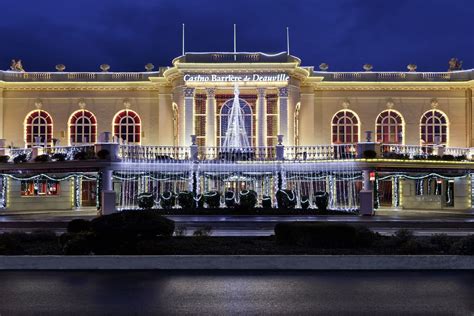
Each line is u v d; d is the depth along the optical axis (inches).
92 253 629.3
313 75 1743.4
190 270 583.5
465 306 444.1
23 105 1732.3
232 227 1005.8
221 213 1139.3
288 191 1198.9
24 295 476.7
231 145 1596.9
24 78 1732.3
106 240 627.2
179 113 1588.3
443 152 1412.4
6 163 1316.4
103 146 1241.4
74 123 1736.0
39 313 424.8
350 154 1298.0
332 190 1323.8
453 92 1752.0
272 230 971.9
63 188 1455.5
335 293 484.4
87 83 1722.4
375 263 587.8
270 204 1202.0
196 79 1562.5
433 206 1427.2
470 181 1408.7
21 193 1553.9
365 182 1245.7
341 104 1743.4
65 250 623.8
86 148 1353.3
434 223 983.0
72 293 483.8
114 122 1736.0
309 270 583.2
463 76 1749.5
